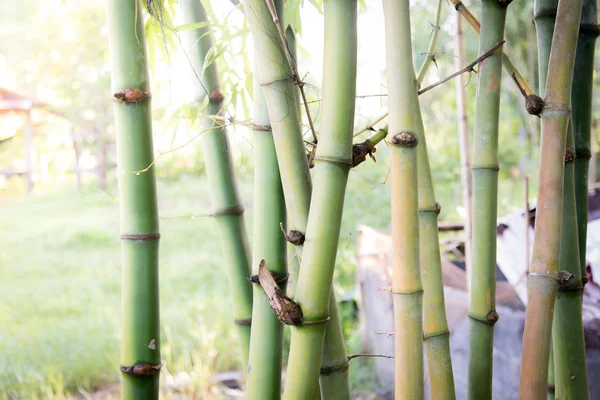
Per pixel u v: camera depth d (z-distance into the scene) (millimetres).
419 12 3613
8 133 10477
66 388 2932
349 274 3852
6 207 8156
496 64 894
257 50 796
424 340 895
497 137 918
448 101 4160
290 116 789
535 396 820
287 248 914
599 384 1902
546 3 988
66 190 9031
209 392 2811
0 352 3197
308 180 801
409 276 757
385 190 4297
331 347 891
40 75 9148
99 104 8484
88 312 3912
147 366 981
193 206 7090
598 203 2262
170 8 1206
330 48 720
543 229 818
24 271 5039
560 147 809
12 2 8438
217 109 1083
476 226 938
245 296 1108
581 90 1005
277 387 892
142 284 972
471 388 968
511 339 2023
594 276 2070
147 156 953
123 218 969
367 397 2727
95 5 8180
